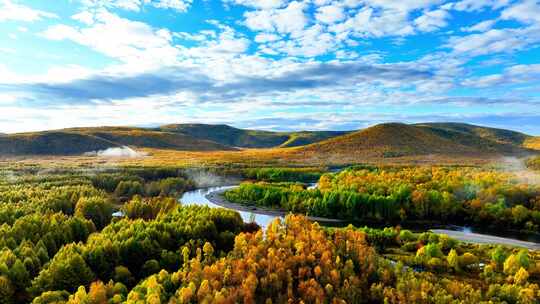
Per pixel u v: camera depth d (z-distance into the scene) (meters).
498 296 70.88
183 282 69.69
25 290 70.56
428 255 91.06
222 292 64.25
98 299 61.38
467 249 99.56
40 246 82.38
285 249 85.06
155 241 88.56
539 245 113.06
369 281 77.19
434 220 145.12
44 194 130.12
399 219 145.38
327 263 77.56
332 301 67.69
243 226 113.94
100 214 121.06
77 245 83.31
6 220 99.00
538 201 139.75
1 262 71.75
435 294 68.19
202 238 97.50
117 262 81.31
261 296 68.69
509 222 132.88
